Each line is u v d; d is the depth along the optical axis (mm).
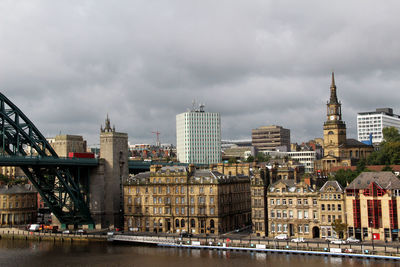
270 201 165625
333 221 155750
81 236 177500
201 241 157875
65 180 191625
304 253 140000
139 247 163250
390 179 152250
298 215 161375
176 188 181875
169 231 181875
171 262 138125
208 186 176625
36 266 140125
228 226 183125
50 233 184375
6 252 160000
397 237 147750
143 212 187375
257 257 139500
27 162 171500
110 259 145750
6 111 176250
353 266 124312
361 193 152750
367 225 151125
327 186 158000
